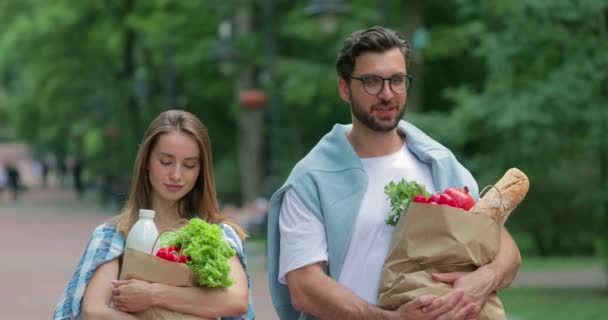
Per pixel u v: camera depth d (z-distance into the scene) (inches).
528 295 573.0
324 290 163.9
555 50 558.6
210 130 1676.9
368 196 169.8
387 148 173.6
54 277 698.8
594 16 541.0
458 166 174.6
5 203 2059.5
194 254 155.1
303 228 168.4
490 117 574.2
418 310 154.7
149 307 156.1
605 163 582.9
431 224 157.9
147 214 159.8
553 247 946.7
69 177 3513.8
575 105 544.1
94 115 2059.5
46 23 1768.0
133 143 1856.5
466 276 156.9
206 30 1341.0
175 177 163.6
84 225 1346.0
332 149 172.7
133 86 1619.1
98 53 1851.6
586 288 617.9
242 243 169.0
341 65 170.1
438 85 1146.0
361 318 160.2
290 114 1337.4
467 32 762.8
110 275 161.8
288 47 1270.9
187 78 1504.7
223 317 160.6
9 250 943.7
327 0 761.6
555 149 561.6
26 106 2474.2
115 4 1694.1
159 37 1325.0
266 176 1395.2
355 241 167.6
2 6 1993.1
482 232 158.2
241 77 1304.1
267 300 562.9
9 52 1894.7
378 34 167.2
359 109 168.2
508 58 559.5
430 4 1043.3
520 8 544.4
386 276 160.6
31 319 490.9
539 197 920.3
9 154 4768.7
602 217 604.4
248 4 1294.3
